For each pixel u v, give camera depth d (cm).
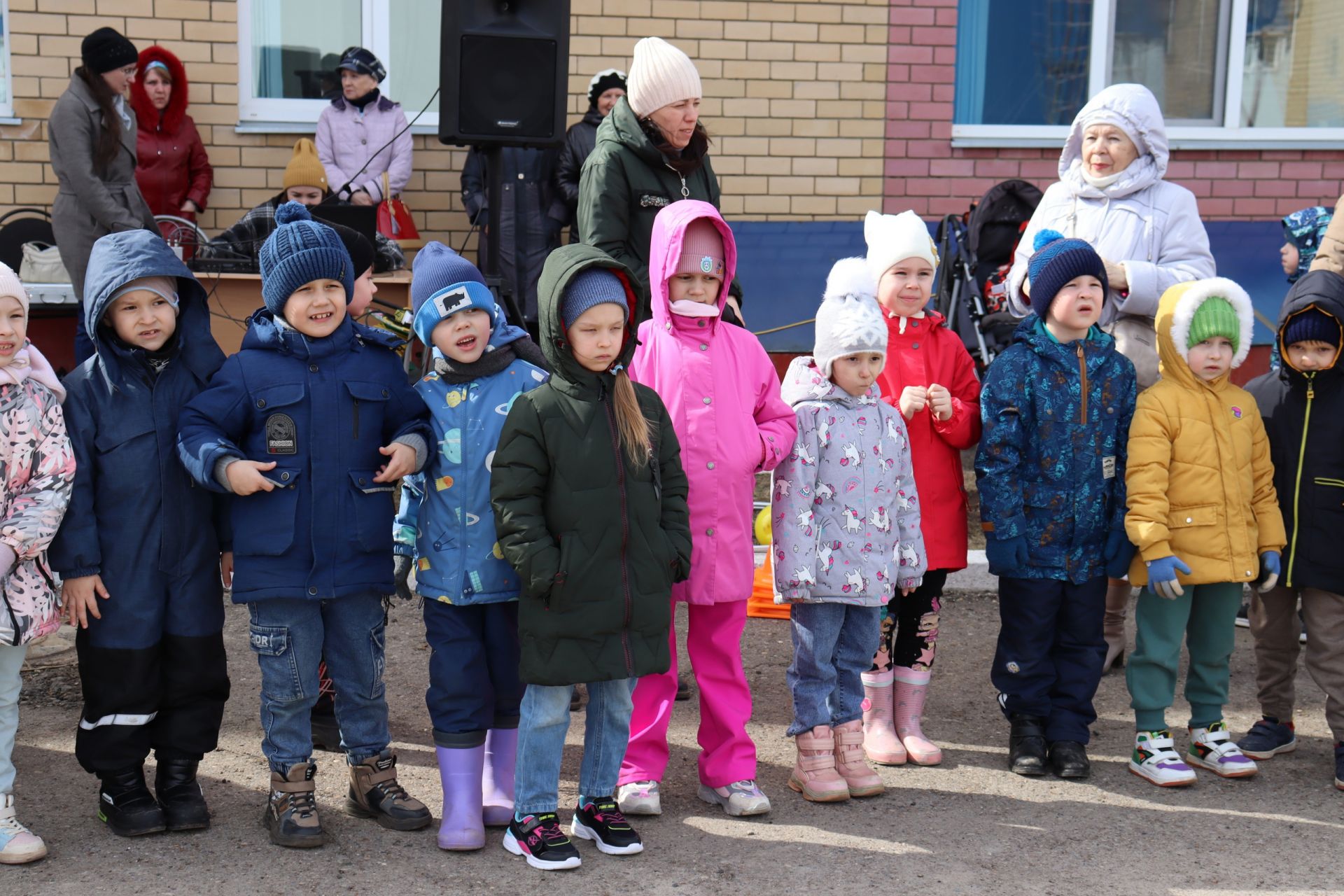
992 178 806
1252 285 822
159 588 332
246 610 523
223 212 757
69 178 627
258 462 322
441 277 341
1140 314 439
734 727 357
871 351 362
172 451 332
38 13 717
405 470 329
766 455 354
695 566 351
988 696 454
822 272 794
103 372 328
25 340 324
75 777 371
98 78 624
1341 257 483
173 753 340
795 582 358
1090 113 449
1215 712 395
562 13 559
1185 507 382
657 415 337
